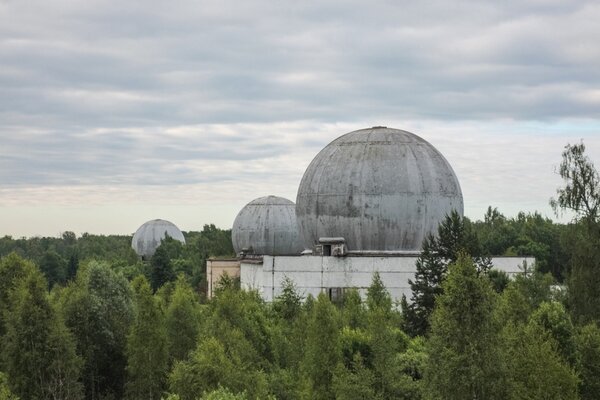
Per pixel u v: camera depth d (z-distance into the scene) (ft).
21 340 194.18
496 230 458.50
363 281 274.36
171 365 208.64
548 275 255.09
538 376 157.79
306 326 204.23
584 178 252.83
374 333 176.65
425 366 158.30
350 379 167.94
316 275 277.23
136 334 203.92
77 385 199.11
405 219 276.62
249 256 367.66
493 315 149.07
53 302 227.20
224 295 208.13
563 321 177.78
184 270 454.40
